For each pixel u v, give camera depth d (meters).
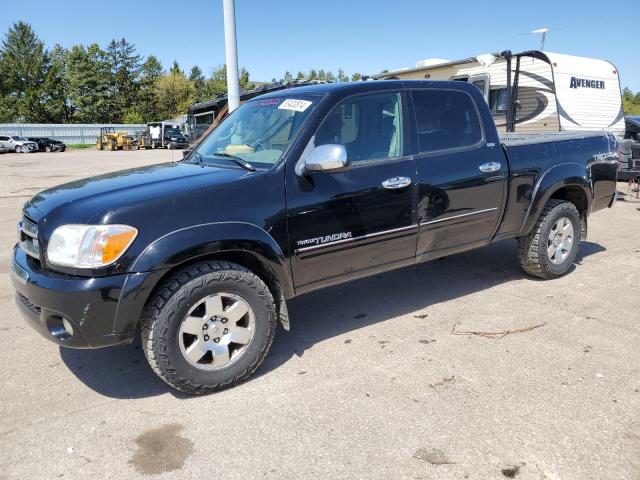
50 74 71.50
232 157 3.83
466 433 2.83
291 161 3.52
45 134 52.19
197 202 3.17
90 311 2.91
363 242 3.82
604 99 12.97
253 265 3.53
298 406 3.14
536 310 4.55
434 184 4.12
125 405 3.22
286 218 3.45
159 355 3.09
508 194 4.65
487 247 6.77
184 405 3.20
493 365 3.57
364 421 2.97
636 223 8.20
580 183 5.15
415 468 2.57
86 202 3.10
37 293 2.99
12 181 17.05
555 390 3.23
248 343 3.38
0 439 2.89
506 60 12.05
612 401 3.09
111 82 76.69
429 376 3.45
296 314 4.66
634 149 10.35
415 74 14.31
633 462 2.57
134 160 29.34
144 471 2.61
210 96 81.00
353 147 3.82
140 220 3.00
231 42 9.02
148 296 3.01
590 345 3.84
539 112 12.23
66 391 3.41
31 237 3.25
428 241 4.23
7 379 3.58
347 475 2.54
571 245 5.29
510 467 2.55
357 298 5.01
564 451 2.66
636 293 4.93
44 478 2.58
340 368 3.61
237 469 2.61
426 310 4.64
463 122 4.42
